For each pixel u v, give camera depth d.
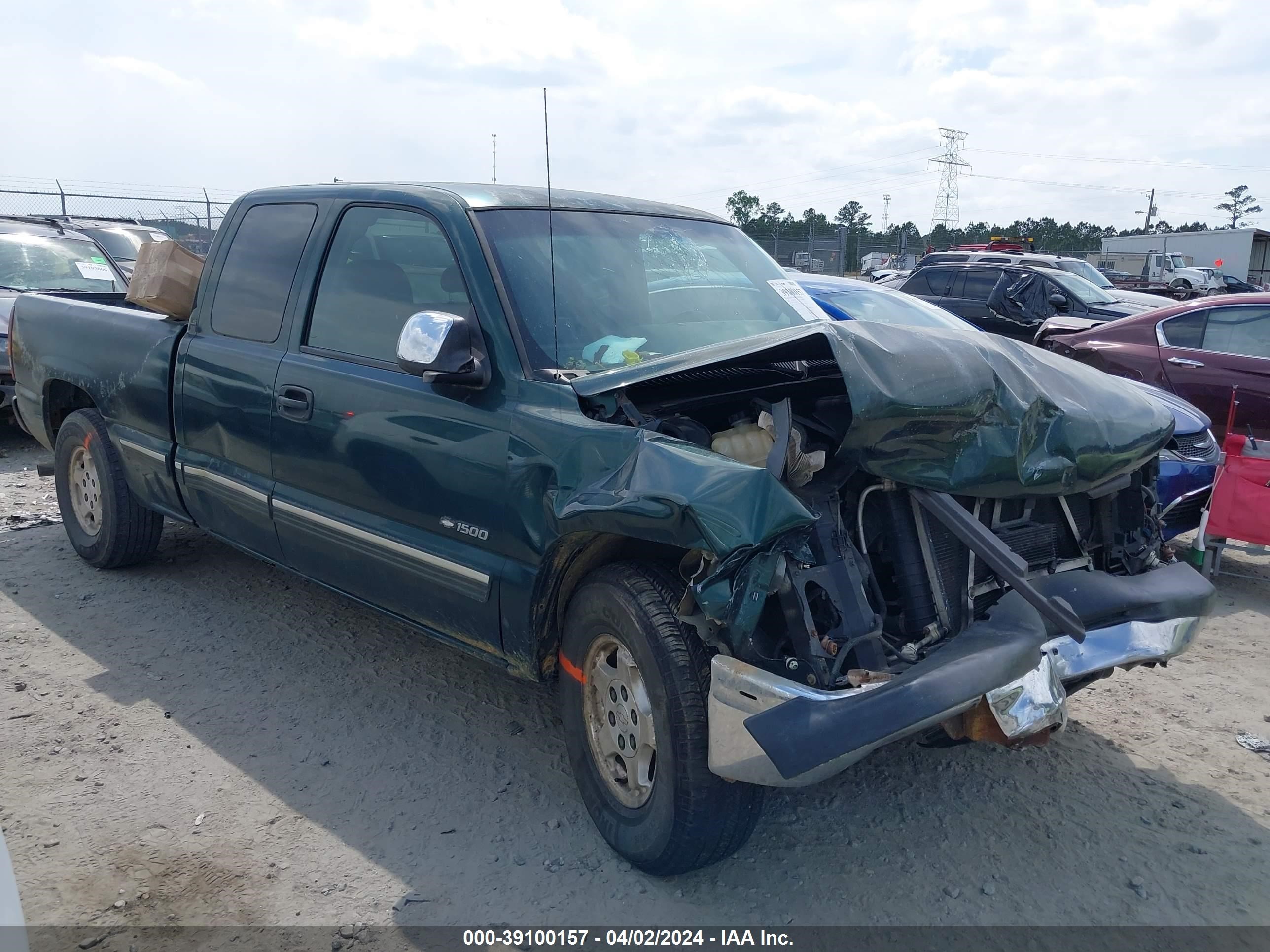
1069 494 3.20
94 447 5.25
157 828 3.19
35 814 3.24
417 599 3.58
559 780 3.55
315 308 4.04
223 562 5.76
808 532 2.69
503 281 3.39
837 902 2.94
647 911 2.87
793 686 2.52
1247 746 3.93
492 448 3.19
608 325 3.51
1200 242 43.25
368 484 3.66
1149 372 8.16
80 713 3.94
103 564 5.45
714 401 3.40
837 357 2.76
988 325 14.21
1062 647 3.04
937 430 2.83
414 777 3.54
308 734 3.82
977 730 2.80
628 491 2.69
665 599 2.83
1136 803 3.50
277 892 2.90
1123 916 2.90
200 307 4.62
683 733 2.74
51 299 5.83
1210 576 5.94
